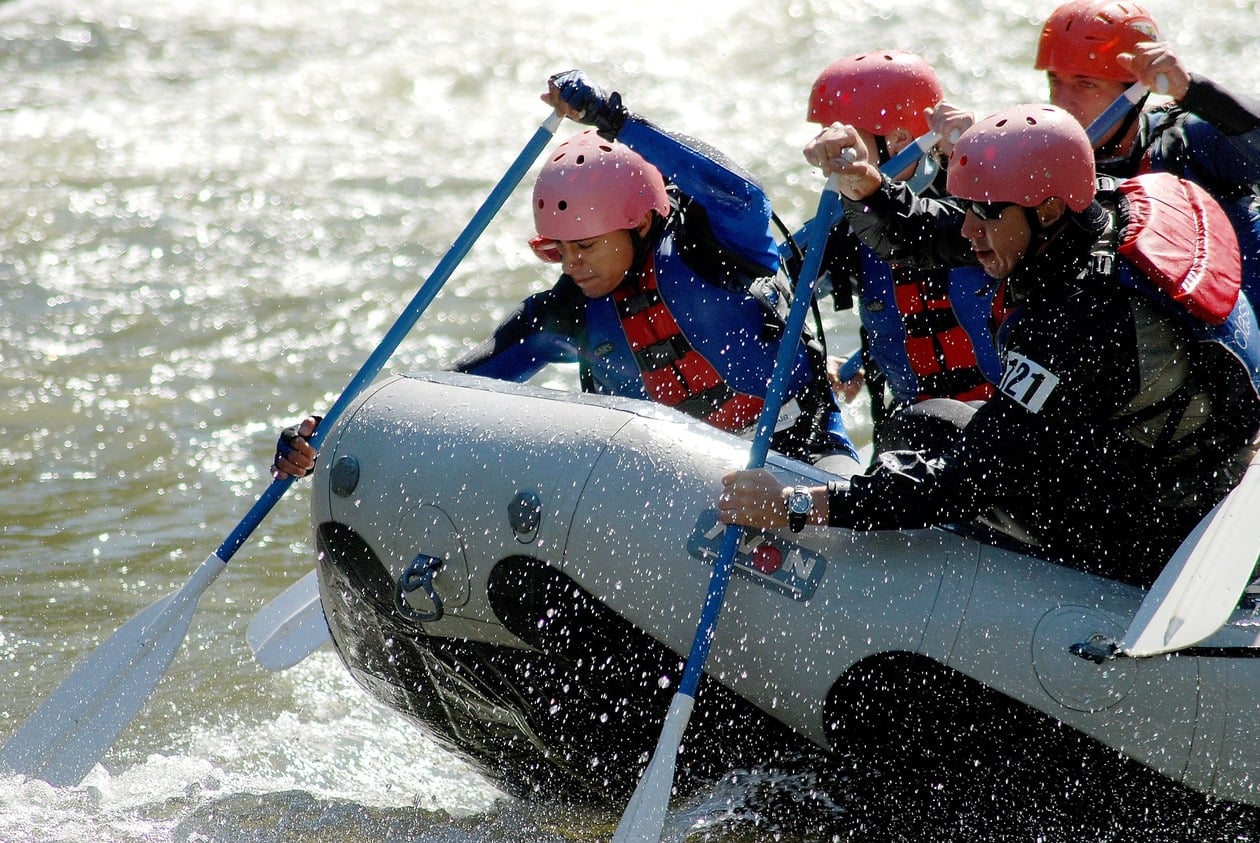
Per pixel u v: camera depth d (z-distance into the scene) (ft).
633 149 43.09
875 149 46.50
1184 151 46.68
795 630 36.91
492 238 105.40
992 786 38.01
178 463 71.41
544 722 40.93
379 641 42.27
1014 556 37.17
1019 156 34.42
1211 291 34.99
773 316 44.01
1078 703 36.06
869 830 40.42
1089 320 34.27
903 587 36.63
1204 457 35.86
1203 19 142.72
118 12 164.76
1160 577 35.45
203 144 127.54
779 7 158.40
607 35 155.12
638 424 38.27
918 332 47.57
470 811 44.96
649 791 36.29
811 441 44.80
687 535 37.14
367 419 41.16
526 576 37.93
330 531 40.93
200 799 44.52
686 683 36.40
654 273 43.86
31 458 71.61
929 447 40.73
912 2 155.74
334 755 48.32
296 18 164.66
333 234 106.52
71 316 91.61
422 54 151.53
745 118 128.88
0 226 108.06
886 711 37.22
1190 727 35.99
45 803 43.57
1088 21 46.62
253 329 89.66
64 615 56.29
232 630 56.13
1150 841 38.06
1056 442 34.68
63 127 131.23
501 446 38.75
